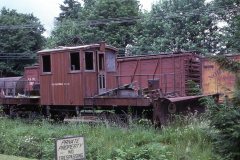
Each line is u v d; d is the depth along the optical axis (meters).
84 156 6.86
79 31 46.84
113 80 20.30
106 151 11.41
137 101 16.72
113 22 46.81
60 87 19.81
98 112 18.14
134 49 43.78
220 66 8.06
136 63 24.30
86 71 18.92
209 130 8.41
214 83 22.22
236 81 7.95
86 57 19.06
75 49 19.03
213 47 41.59
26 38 57.25
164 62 23.12
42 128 15.63
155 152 10.74
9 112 23.83
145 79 23.64
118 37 46.09
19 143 12.84
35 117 21.05
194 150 11.18
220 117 7.63
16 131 14.87
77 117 18.12
